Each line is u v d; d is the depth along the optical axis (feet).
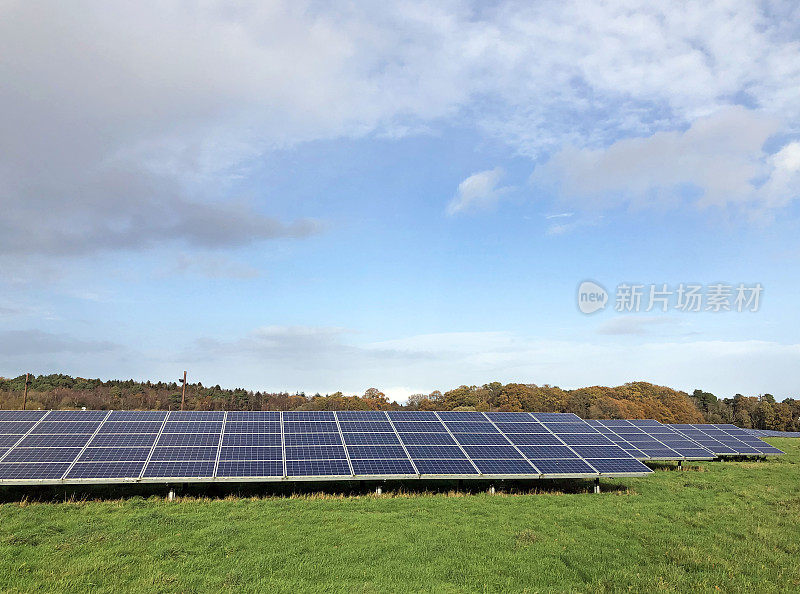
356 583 57.52
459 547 70.23
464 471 101.24
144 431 105.70
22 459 91.25
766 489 117.08
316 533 74.64
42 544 67.46
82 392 398.83
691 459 146.61
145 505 88.28
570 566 64.54
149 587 54.80
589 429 130.82
